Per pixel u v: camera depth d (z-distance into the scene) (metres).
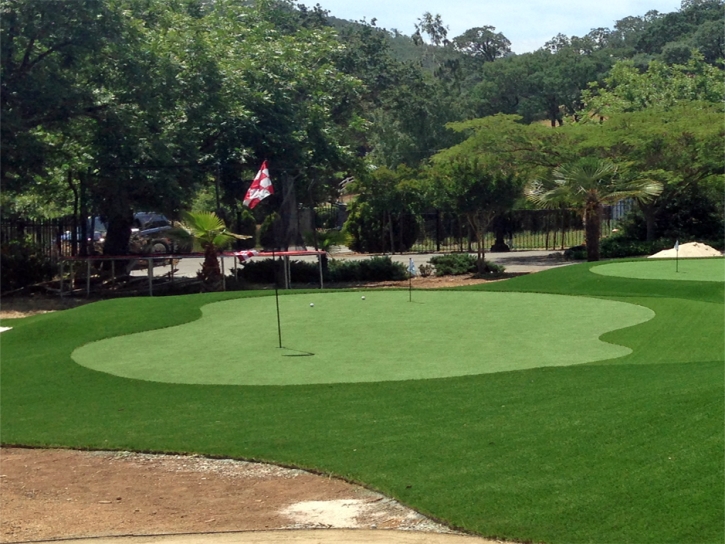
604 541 5.45
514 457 6.98
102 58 24.38
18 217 30.08
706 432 6.86
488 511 6.02
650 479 6.18
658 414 7.45
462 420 8.13
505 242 42.72
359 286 26.61
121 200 25.31
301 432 8.21
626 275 20.64
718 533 5.38
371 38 59.97
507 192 27.36
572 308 15.51
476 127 36.09
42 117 23.69
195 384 10.36
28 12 22.55
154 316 15.28
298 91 31.22
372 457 7.35
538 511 5.93
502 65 70.81
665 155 34.41
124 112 24.30
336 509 6.40
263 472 7.35
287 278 25.55
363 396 9.30
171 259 26.75
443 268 29.06
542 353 11.44
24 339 13.98
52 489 7.24
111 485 7.27
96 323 14.80
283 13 44.06
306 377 10.42
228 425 8.62
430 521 6.04
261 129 28.25
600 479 6.32
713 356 11.13
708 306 15.23
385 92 57.38
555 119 75.31
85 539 6.07
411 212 39.09
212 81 26.94
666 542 5.37
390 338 12.78
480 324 13.86
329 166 31.48
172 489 7.09
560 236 43.97
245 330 13.90
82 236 27.12
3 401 10.15
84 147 25.45
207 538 6.00
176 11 33.31
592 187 27.45
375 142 59.19
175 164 26.03
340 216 45.88
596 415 7.75
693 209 37.19
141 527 6.28
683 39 81.50
